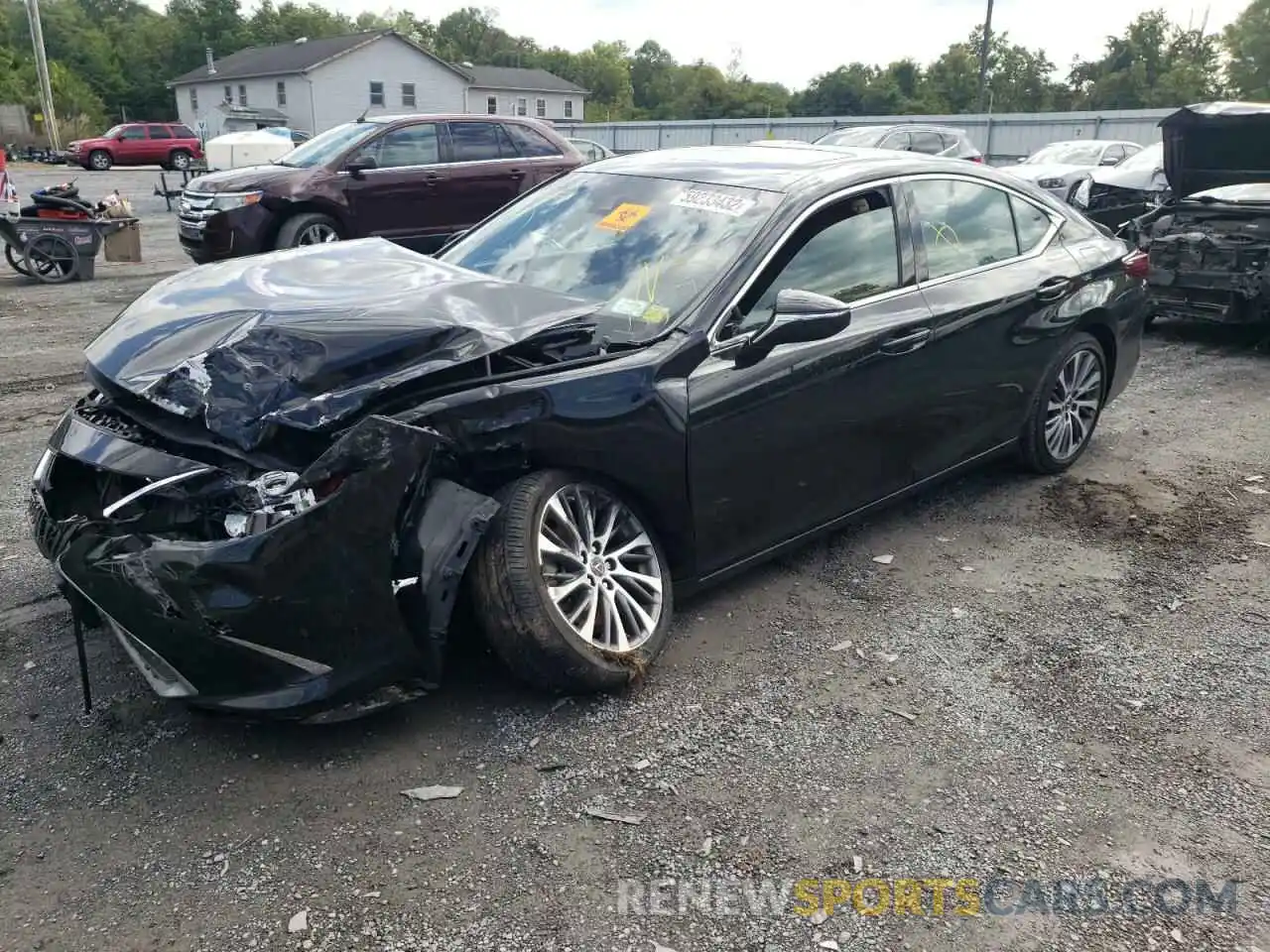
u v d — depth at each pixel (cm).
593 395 326
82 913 246
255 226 1059
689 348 351
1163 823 286
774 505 389
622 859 266
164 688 289
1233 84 6538
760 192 407
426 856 266
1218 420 665
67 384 716
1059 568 445
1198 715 337
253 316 307
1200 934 247
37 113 5481
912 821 284
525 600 307
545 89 6831
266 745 310
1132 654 375
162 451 292
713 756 309
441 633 295
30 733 314
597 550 334
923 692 347
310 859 264
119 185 2856
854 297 410
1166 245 861
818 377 387
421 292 333
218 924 243
